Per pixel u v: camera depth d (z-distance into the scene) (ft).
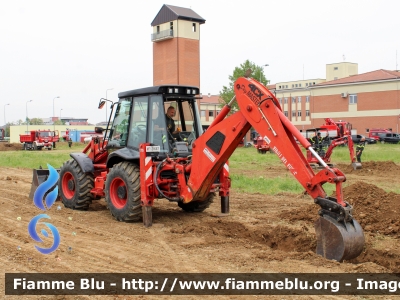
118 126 32.55
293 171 22.07
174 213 33.12
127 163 30.19
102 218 31.30
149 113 29.86
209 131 26.84
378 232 25.75
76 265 21.02
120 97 32.45
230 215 31.78
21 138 167.94
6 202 36.58
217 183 32.04
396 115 176.55
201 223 29.14
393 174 62.18
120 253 22.85
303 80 290.35
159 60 183.11
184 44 177.58
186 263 21.16
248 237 26.20
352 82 186.70
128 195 29.35
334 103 193.77
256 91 23.71
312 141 70.79
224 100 158.30
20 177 57.16
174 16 175.42
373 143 162.20
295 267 20.25
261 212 33.12
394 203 28.27
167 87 29.76
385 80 178.29
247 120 24.34
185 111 31.40
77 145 199.82
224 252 22.84
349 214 20.39
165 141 29.55
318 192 21.27
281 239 24.88
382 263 21.39
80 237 25.96
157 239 25.62
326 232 20.86
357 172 64.54
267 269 20.11
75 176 33.86
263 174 61.52
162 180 29.17
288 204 36.35
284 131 22.43
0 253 22.75
